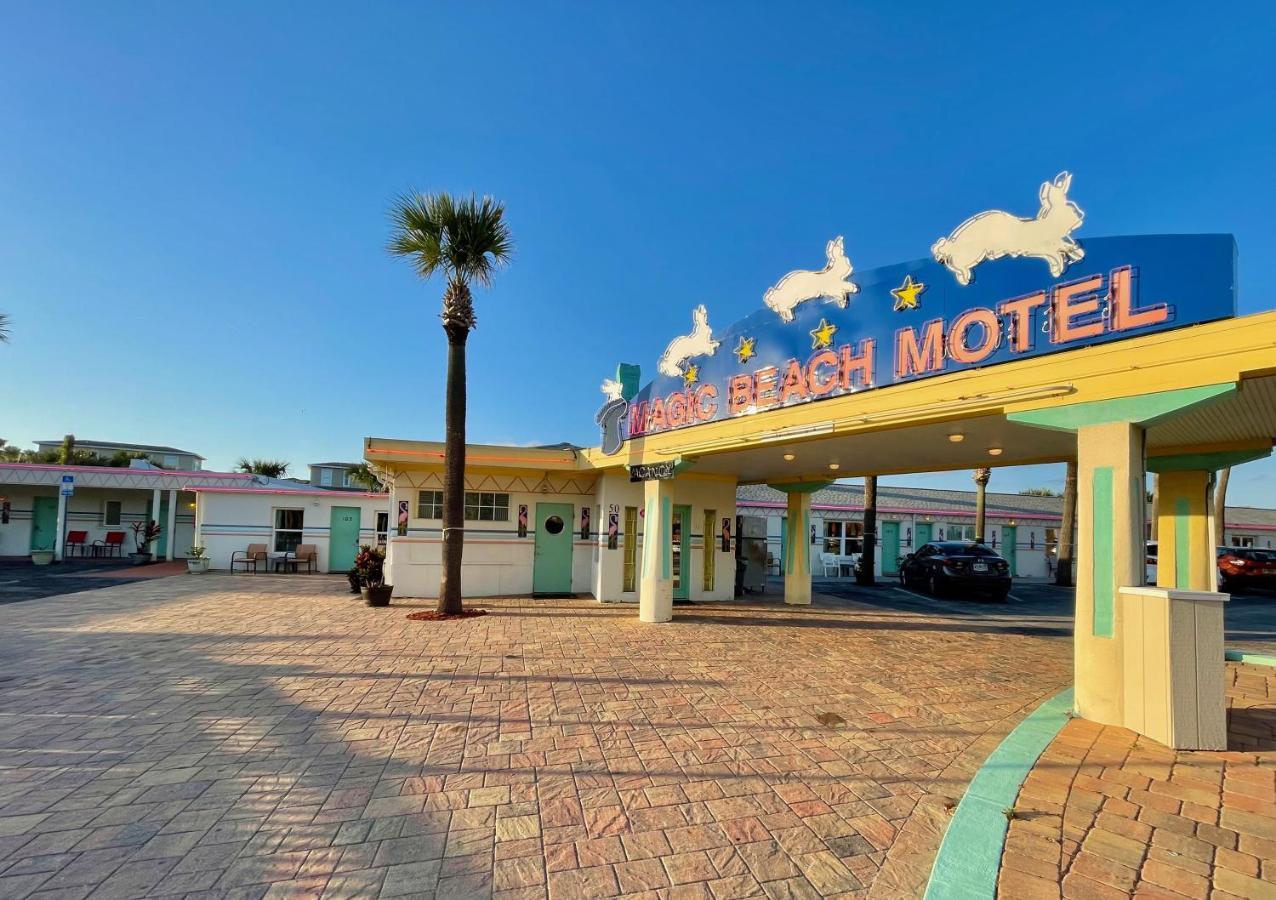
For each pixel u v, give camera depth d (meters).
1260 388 5.18
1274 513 31.69
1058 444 8.45
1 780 4.09
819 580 21.44
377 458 12.95
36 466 21.41
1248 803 3.67
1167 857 3.11
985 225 5.79
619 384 11.96
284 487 21.88
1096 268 5.09
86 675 6.66
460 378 11.22
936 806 3.81
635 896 2.90
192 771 4.24
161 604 11.98
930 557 17.39
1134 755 4.37
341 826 3.51
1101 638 5.10
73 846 3.28
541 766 4.38
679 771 4.32
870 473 13.05
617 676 6.85
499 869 3.10
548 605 12.58
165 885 2.94
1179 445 8.16
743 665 7.48
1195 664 4.54
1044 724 5.08
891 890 2.96
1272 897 2.78
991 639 9.73
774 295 8.04
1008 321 5.58
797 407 7.57
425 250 10.93
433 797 3.88
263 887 2.94
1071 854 3.14
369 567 12.55
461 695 6.05
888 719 5.47
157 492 22.58
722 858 3.22
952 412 5.91
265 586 15.34
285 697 5.93
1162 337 4.72
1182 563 8.17
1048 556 26.14
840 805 3.82
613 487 13.52
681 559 13.92
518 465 13.51
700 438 9.34
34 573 18.17
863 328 6.82
